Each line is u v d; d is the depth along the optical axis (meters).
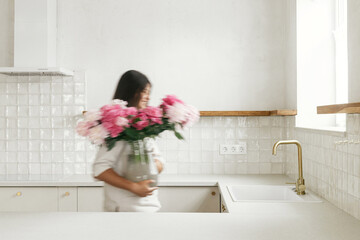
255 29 3.22
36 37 2.96
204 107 3.22
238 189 2.58
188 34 3.23
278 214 1.62
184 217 1.53
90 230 1.33
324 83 2.77
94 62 3.24
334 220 1.55
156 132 1.63
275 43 3.22
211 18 3.23
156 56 3.23
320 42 2.77
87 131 1.58
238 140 3.22
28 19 2.96
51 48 3.07
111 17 3.24
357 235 1.32
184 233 1.30
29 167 3.25
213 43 3.23
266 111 3.04
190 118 1.64
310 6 2.78
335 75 2.76
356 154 1.61
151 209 1.72
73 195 2.84
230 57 3.22
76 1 3.24
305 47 2.78
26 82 3.24
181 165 3.23
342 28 2.62
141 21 3.23
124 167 1.68
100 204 2.84
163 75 3.23
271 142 3.21
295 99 2.83
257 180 2.86
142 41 3.24
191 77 3.23
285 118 3.15
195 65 3.23
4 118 3.26
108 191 1.73
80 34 3.24
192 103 3.23
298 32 2.79
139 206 1.69
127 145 1.67
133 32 3.23
